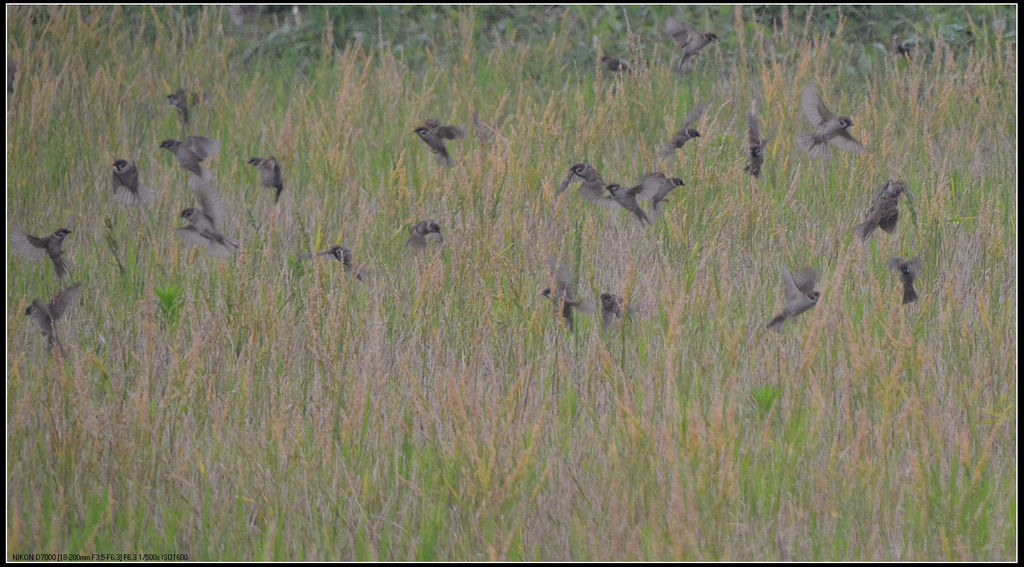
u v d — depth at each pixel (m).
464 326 11.55
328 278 11.98
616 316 11.52
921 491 9.14
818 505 9.32
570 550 9.12
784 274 10.98
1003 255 12.73
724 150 14.83
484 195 13.67
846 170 14.61
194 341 10.27
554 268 11.70
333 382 10.50
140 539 9.23
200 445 10.12
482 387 10.82
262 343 11.38
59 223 14.30
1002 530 9.30
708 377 10.93
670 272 12.09
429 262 12.46
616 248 13.40
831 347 11.04
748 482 9.60
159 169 15.59
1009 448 10.16
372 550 9.03
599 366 10.80
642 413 9.99
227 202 14.78
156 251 12.65
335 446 10.05
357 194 14.81
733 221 13.53
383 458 9.90
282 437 9.98
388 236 13.64
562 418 10.55
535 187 14.38
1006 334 11.37
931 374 10.88
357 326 11.73
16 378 10.14
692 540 8.64
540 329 11.23
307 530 9.45
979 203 14.02
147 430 9.72
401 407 10.68
